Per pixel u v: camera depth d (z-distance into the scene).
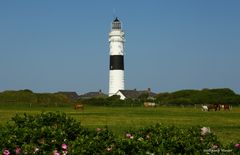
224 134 32.62
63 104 121.12
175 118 57.38
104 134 16.30
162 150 15.08
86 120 50.06
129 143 15.11
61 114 17.72
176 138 15.84
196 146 15.74
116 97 138.38
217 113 77.38
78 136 16.34
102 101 134.25
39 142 15.64
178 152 15.61
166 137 16.23
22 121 17.31
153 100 143.75
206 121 50.72
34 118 17.47
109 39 143.88
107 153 14.75
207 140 16.48
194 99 139.12
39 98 129.88
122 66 143.62
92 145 14.88
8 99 126.94
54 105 116.75
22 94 130.62
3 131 15.88
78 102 135.62
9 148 14.93
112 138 15.81
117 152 14.78
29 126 16.91
